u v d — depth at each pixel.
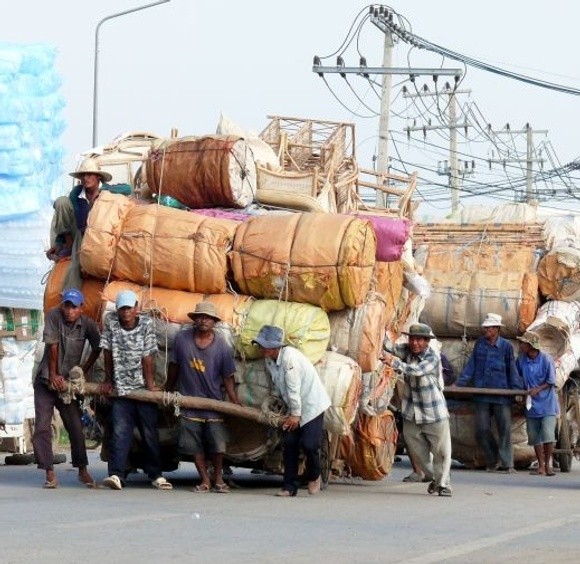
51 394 32.44
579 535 25.06
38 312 41.28
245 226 32.53
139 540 22.72
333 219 32.03
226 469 36.56
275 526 25.28
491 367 44.97
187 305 32.25
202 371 31.83
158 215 32.53
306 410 31.62
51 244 34.47
